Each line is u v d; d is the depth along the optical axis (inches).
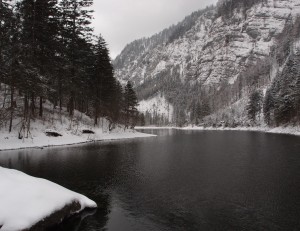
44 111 1590.8
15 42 1229.7
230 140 1873.8
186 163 899.4
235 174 734.5
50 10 1375.5
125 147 1363.2
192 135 2642.7
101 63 1899.6
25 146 1179.3
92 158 976.9
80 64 1662.2
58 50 1446.9
